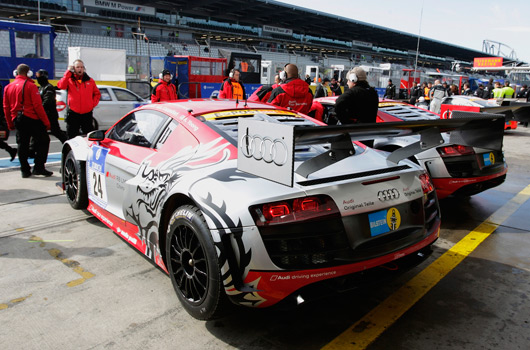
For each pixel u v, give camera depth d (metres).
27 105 5.26
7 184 5.20
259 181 2.16
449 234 3.87
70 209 4.29
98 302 2.57
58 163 6.54
